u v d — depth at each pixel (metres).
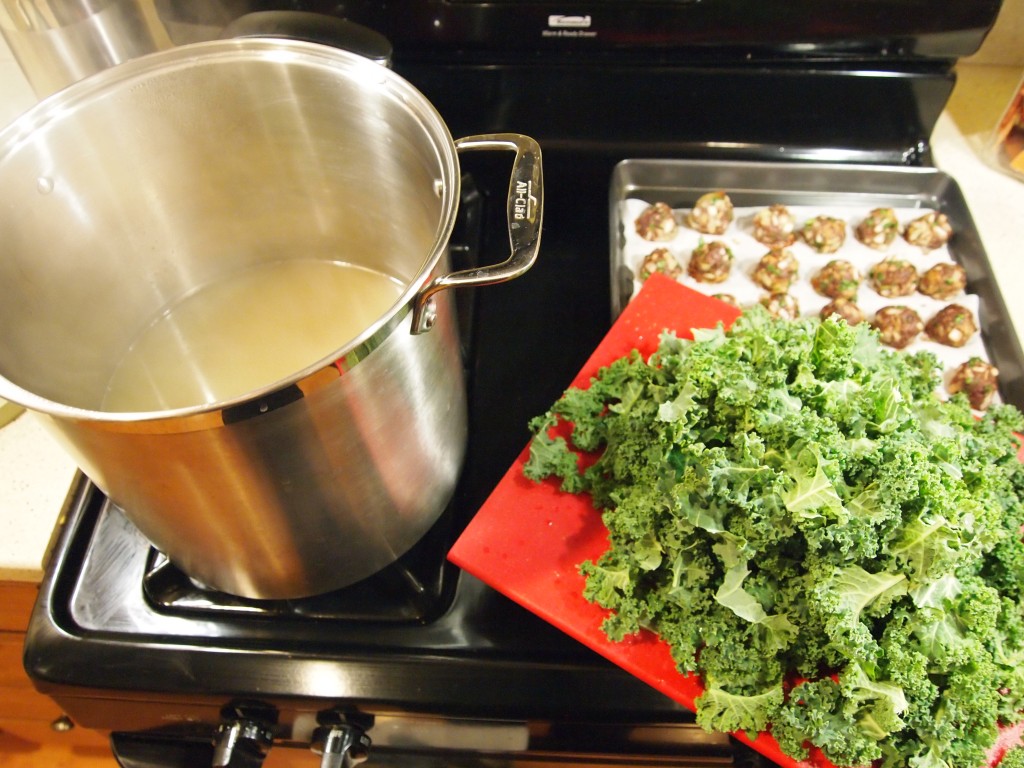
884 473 0.54
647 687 0.62
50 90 0.88
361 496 0.54
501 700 0.62
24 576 0.70
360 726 0.64
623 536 0.61
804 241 0.93
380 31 0.84
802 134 0.95
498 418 0.77
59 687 0.63
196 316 0.80
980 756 0.51
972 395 0.79
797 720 0.52
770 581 0.56
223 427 0.43
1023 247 0.92
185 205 0.74
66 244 0.67
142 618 0.65
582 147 0.96
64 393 0.67
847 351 0.62
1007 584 0.59
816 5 0.80
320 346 0.77
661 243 0.93
